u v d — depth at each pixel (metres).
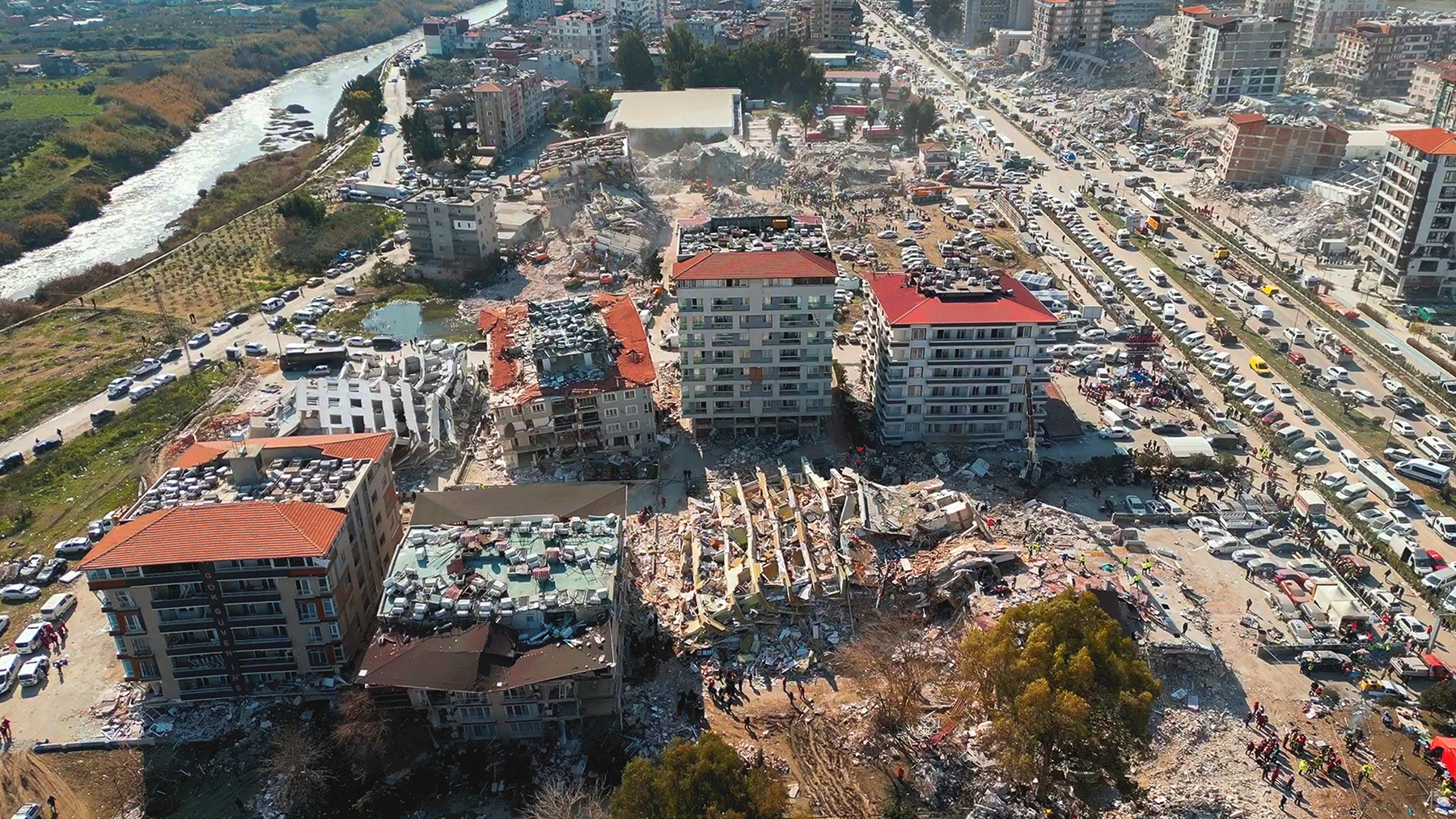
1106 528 156.12
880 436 180.25
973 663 114.19
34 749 121.38
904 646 131.25
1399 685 126.06
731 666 131.38
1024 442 180.12
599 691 116.94
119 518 151.75
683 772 98.81
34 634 136.38
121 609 118.25
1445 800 110.44
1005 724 108.38
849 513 150.25
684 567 146.38
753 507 156.50
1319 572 146.75
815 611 136.00
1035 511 159.25
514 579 122.88
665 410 195.12
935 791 114.62
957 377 173.88
